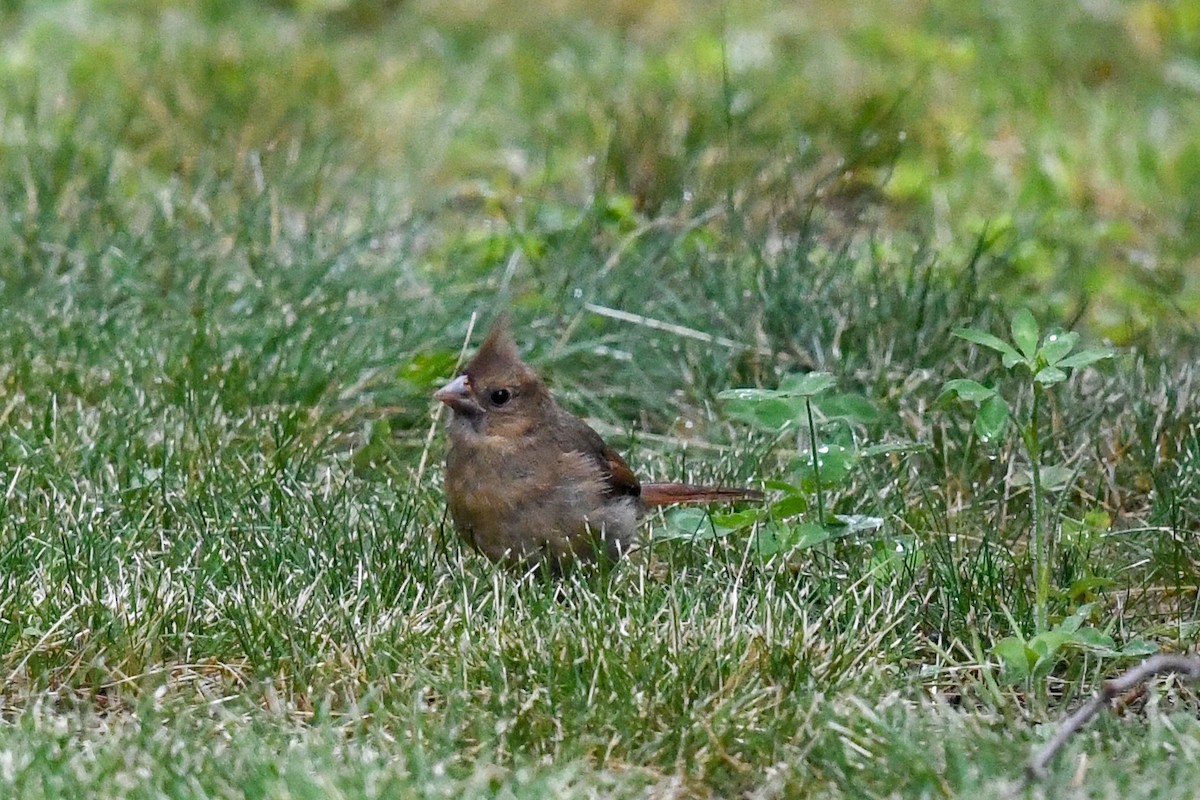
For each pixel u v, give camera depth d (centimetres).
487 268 1330
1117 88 1838
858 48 1852
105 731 761
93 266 1252
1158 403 1102
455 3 1959
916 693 816
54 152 1406
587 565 939
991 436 862
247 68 1625
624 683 786
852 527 927
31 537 915
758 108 1558
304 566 915
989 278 1341
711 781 744
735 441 1120
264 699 803
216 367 1127
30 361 1123
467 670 802
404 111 1652
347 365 1156
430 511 1000
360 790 689
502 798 691
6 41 1841
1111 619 892
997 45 1889
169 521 978
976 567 914
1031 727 794
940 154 1577
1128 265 1434
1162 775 715
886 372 1162
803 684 802
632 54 1845
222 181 1408
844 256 1283
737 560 946
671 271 1308
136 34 1816
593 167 1470
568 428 936
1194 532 991
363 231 1309
